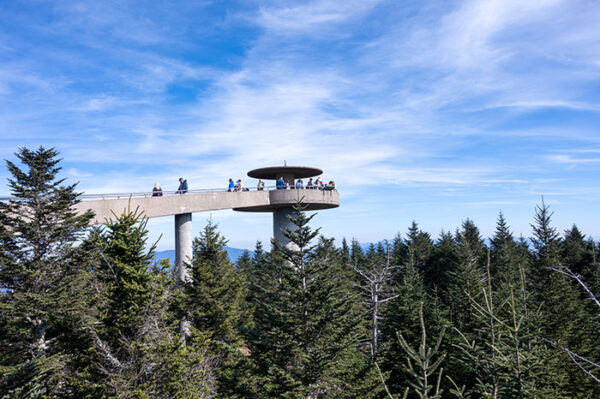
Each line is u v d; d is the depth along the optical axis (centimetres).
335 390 1481
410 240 5959
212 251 2575
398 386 2169
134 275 1339
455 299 2681
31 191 1772
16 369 1409
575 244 5262
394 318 2427
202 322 2273
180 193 2845
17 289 1698
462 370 1973
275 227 3903
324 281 1603
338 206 4284
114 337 1297
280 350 1544
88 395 1182
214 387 1612
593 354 2308
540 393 1088
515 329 938
